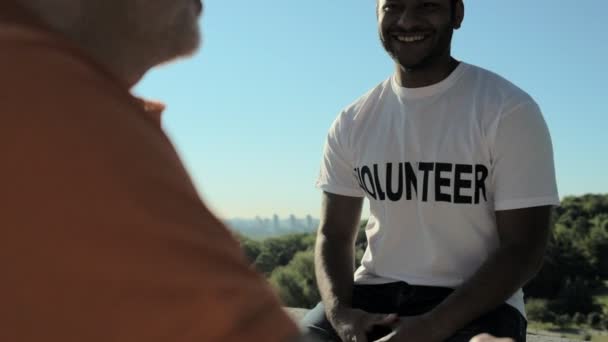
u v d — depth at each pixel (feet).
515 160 7.00
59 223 1.88
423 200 7.38
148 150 2.08
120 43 2.69
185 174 2.23
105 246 1.91
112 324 1.93
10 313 1.88
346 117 8.34
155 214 1.99
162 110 3.33
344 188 8.38
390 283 7.68
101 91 2.08
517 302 7.29
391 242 7.70
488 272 6.77
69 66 2.05
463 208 7.25
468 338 6.68
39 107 1.93
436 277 7.41
